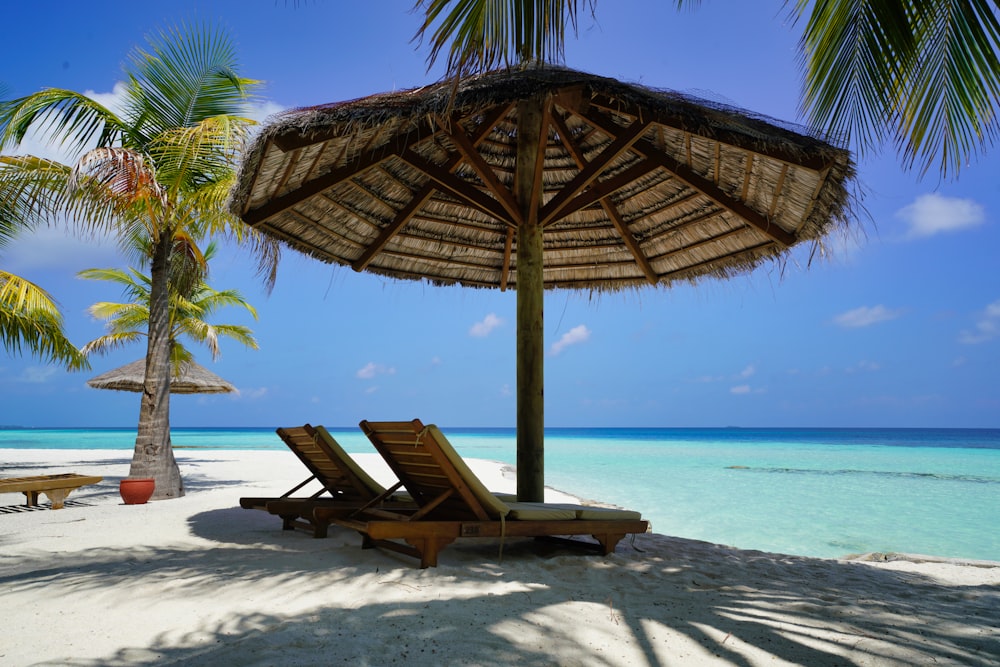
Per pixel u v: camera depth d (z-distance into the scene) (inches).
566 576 140.9
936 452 1424.7
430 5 94.0
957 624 108.0
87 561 156.6
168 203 313.6
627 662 87.8
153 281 327.3
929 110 121.6
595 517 167.5
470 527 149.0
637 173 189.5
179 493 323.3
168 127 327.3
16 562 156.3
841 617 111.3
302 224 211.2
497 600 117.3
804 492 509.0
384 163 209.0
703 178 198.7
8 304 401.7
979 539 295.3
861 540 287.7
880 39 118.3
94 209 300.7
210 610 110.7
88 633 98.6
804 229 195.8
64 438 2092.8
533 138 194.5
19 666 84.7
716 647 94.0
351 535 194.9
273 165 171.5
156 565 149.6
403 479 169.8
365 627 100.1
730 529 313.0
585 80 150.7
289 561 153.2
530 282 190.2
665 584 136.5
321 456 197.5
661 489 511.8
